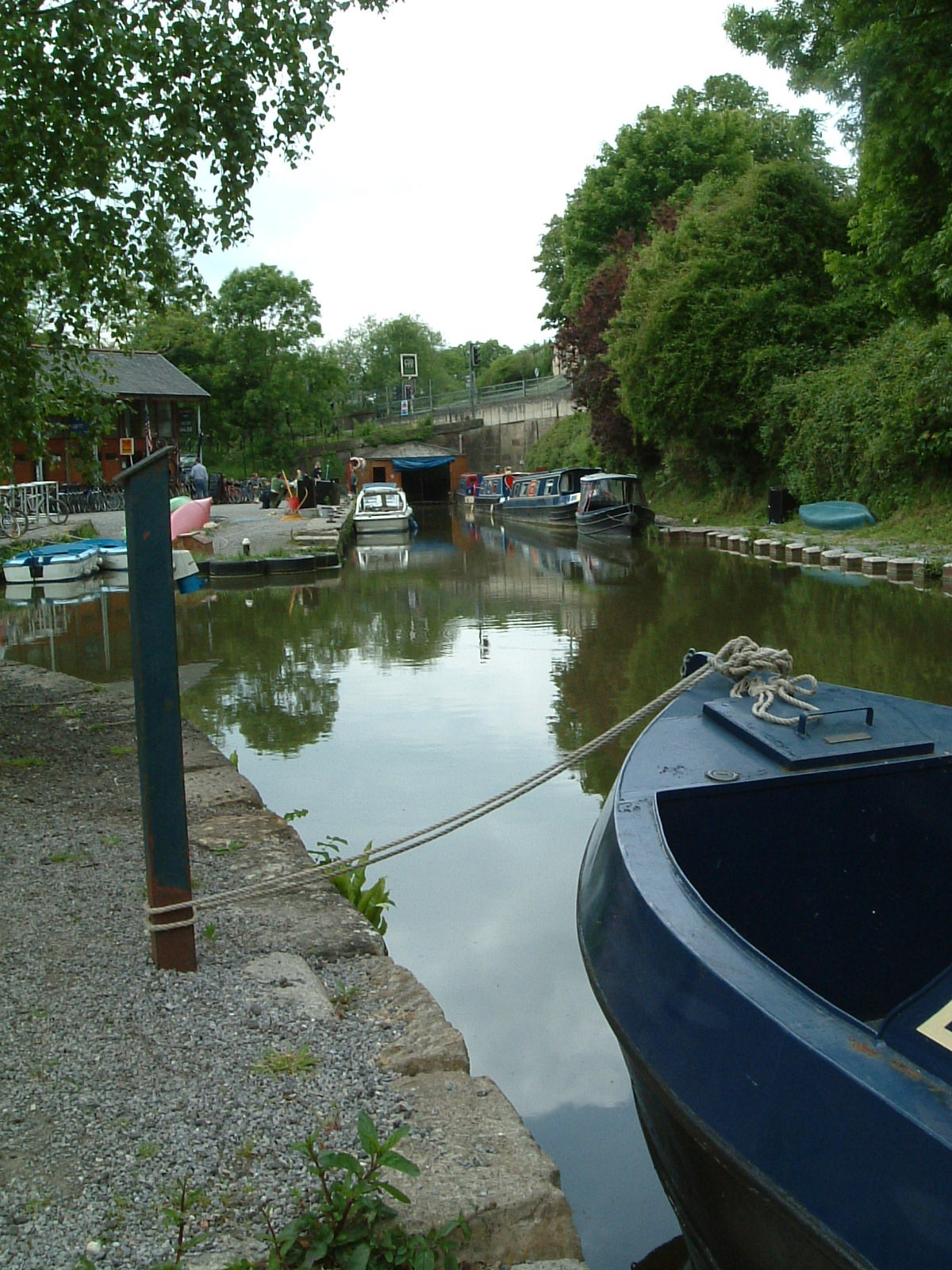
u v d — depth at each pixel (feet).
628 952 10.60
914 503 79.82
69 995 13.05
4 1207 9.34
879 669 39.55
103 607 65.16
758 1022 8.59
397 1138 9.35
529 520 130.82
